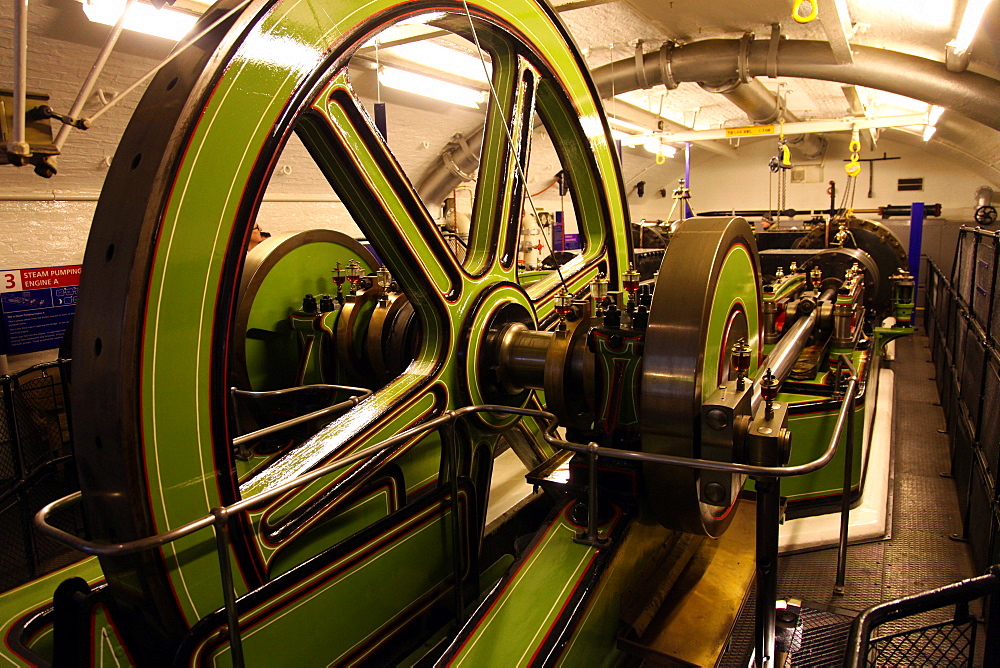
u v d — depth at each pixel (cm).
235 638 127
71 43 337
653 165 1350
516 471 399
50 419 404
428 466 219
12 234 417
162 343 132
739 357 181
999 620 128
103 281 130
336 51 172
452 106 640
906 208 1066
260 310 314
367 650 182
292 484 139
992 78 475
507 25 247
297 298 336
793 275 520
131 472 127
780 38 537
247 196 149
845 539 283
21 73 133
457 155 718
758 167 1502
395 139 651
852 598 281
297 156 562
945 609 268
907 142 1305
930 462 430
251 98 147
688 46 563
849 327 374
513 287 259
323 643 167
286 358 328
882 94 784
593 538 193
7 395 312
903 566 306
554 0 381
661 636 198
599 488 216
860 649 123
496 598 179
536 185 996
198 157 135
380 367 300
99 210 137
